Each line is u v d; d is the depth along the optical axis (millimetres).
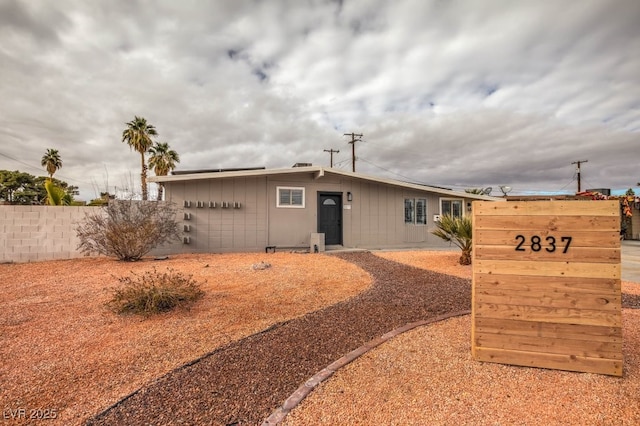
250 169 12234
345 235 13008
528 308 2891
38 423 2176
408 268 8156
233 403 2389
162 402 2416
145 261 9086
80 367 3012
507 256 2961
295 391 2504
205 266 8250
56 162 34375
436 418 2117
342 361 2984
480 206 3057
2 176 31000
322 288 6141
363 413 2189
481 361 2975
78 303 5066
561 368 2799
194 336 3781
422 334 3686
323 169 11961
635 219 20297
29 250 9383
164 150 31016
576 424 2029
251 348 3406
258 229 11820
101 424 2154
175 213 10492
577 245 2814
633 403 2268
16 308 4805
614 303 2713
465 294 5562
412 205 14188
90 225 9344
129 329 4004
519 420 2080
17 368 2982
